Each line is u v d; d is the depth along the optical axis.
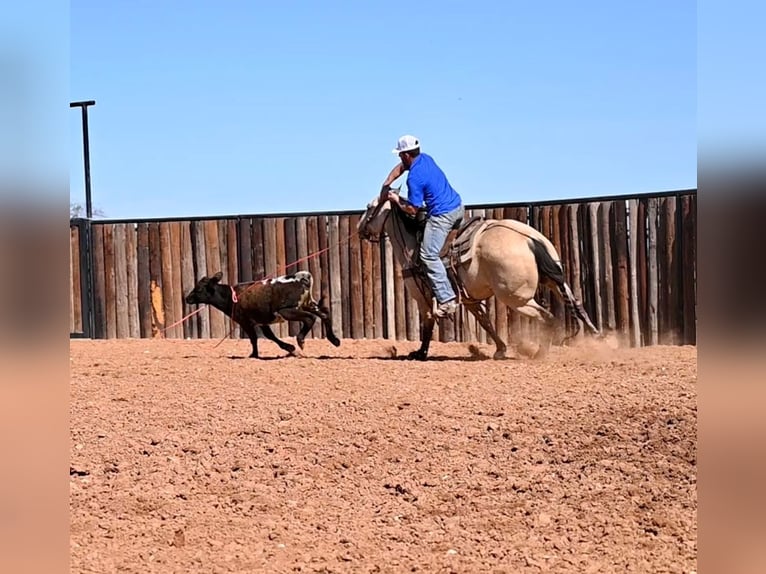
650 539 5.09
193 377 10.87
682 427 7.17
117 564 4.80
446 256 12.30
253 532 5.38
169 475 6.55
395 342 15.74
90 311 17.64
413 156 12.40
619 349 13.62
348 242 16.31
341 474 6.57
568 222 15.05
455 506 5.86
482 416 8.02
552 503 5.84
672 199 14.39
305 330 13.41
